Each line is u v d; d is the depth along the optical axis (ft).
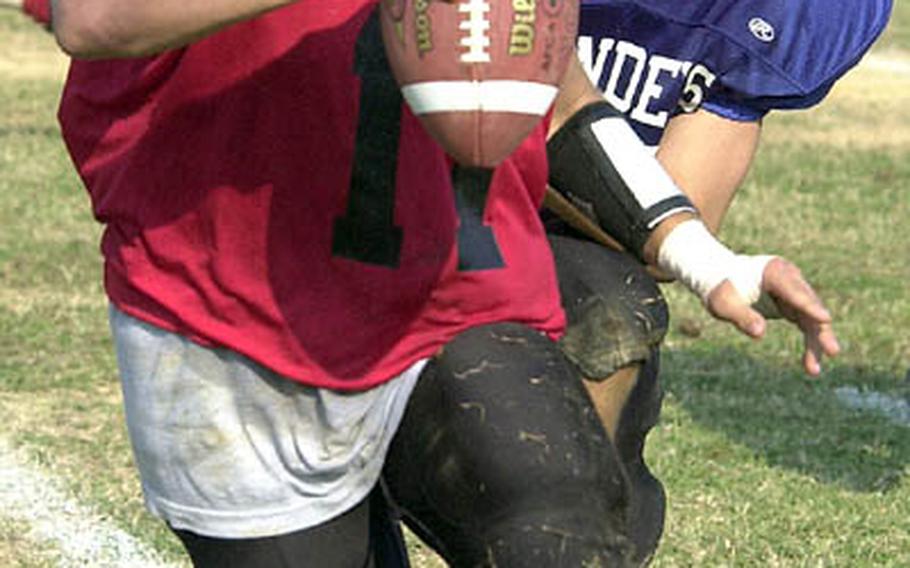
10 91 124.57
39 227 78.18
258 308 21.66
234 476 22.18
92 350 59.47
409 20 19.35
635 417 24.43
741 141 27.99
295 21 21.33
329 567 22.47
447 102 19.26
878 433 52.49
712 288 21.74
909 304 68.90
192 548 23.02
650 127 27.99
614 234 23.29
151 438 22.56
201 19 19.36
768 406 54.85
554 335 22.97
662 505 25.94
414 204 21.59
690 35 27.66
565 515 20.65
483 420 20.95
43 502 44.75
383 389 21.80
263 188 21.53
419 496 21.75
